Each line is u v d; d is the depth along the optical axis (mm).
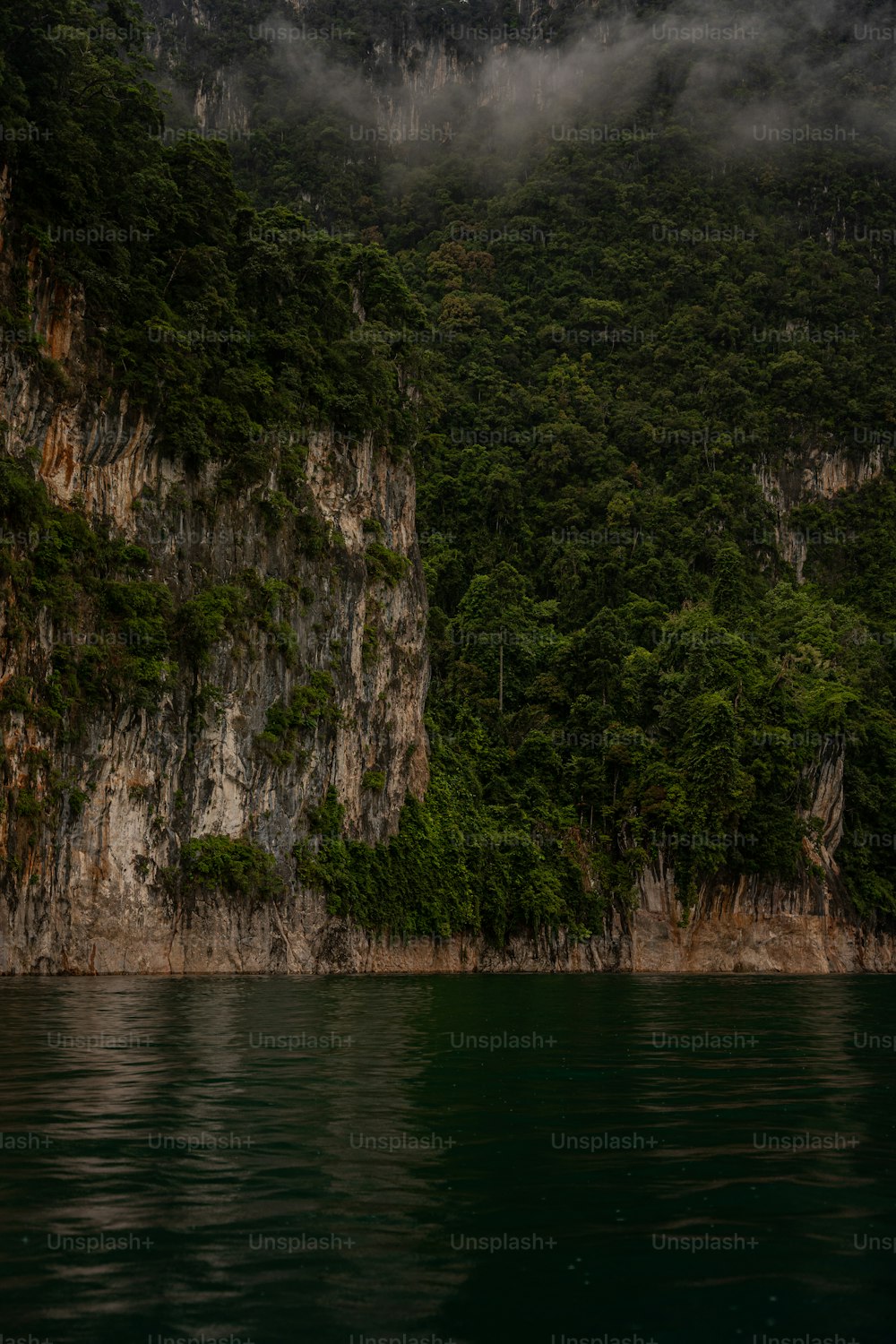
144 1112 18703
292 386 68438
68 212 54812
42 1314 11070
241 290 69125
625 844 86250
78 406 54125
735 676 95500
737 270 160000
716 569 123875
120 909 53000
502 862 79688
